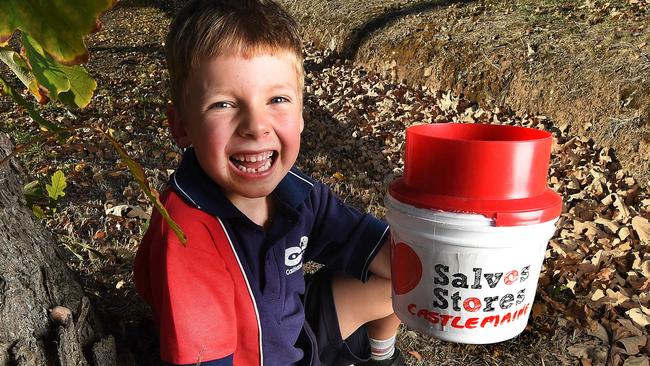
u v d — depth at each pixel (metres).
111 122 2.17
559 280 1.17
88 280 0.96
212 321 0.57
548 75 2.09
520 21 2.59
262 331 0.62
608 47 2.12
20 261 0.57
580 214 1.46
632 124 1.76
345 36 3.07
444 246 0.55
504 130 0.62
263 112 0.55
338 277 0.75
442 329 0.59
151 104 2.42
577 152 1.81
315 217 0.70
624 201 1.53
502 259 0.54
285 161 0.58
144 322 0.77
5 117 2.15
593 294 1.12
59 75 0.47
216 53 0.54
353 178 1.67
